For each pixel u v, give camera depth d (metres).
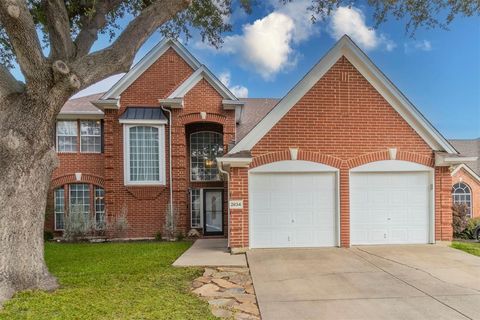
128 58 7.05
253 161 10.05
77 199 15.64
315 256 8.98
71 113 15.29
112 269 7.97
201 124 15.57
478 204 21.81
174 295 5.93
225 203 15.38
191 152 15.81
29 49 5.66
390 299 5.79
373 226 10.42
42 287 5.99
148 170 14.76
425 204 10.48
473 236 17.25
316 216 10.23
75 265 8.48
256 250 9.83
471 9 9.14
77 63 6.42
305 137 10.17
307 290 6.28
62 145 15.59
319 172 10.26
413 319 4.95
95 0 7.23
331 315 5.11
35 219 6.07
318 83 10.21
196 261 8.66
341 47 10.14
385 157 10.32
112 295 5.81
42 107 6.02
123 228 14.04
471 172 21.80
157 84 15.08
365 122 10.31
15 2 5.28
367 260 8.50
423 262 8.27
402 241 10.43
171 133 14.62
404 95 10.21
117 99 14.52
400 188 10.48
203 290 6.35
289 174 10.24
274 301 5.71
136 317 4.76
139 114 14.69
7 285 5.56
